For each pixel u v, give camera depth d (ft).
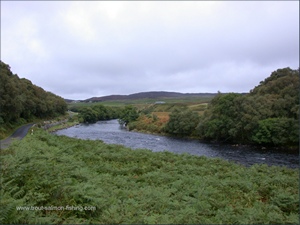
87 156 51.80
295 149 130.62
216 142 159.94
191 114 191.93
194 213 23.02
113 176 40.27
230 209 25.38
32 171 29.32
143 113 294.87
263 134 136.98
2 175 27.96
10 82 166.50
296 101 142.20
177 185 33.76
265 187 35.27
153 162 50.62
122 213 22.54
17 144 58.13
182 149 126.31
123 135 184.55
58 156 43.80
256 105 150.41
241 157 104.94
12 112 166.09
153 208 25.08
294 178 40.52
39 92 318.65
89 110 357.41
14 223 19.56
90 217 22.84
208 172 45.27
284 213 27.40
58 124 261.24
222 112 161.68
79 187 25.57
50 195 24.90
